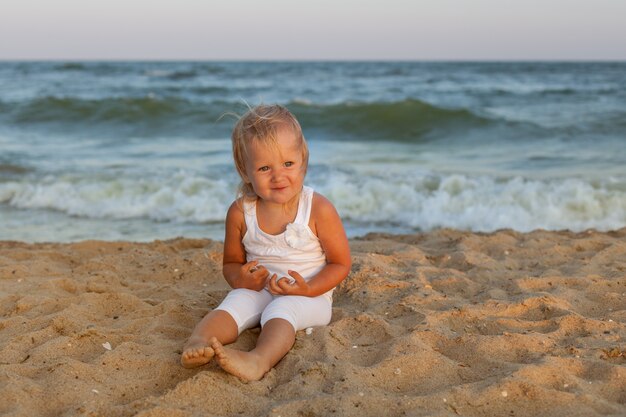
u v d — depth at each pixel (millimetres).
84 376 2498
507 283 3768
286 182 2795
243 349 2822
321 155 9969
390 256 4305
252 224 3029
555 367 2521
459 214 6512
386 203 6852
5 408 2244
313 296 2941
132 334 2965
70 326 3049
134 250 4613
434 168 8594
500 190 6992
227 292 3676
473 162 9172
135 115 14211
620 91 21109
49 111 14391
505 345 2797
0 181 7953
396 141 11750
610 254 4410
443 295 3508
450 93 21562
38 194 7516
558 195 6773
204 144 11328
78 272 4125
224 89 23531
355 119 13000
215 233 6156
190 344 2578
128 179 7945
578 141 11008
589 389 2400
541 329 3053
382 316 3236
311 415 2213
